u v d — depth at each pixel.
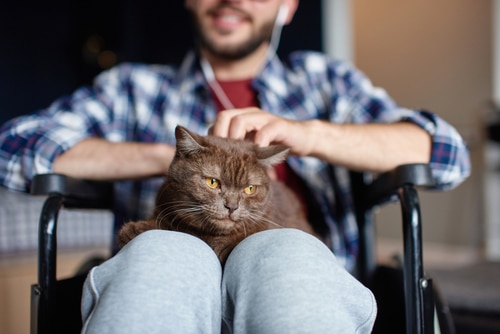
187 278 0.77
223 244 1.03
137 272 0.75
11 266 2.14
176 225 1.08
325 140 1.18
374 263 1.40
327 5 3.37
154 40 3.82
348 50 3.59
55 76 3.65
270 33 1.63
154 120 1.59
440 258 3.53
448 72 3.90
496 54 3.67
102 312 0.71
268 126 1.13
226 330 0.83
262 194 1.16
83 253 2.36
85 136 1.39
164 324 0.71
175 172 1.12
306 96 1.60
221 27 1.56
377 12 4.25
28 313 2.09
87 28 3.71
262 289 0.75
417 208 0.98
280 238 0.84
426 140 1.26
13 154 1.27
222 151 1.13
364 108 1.55
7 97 3.44
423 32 4.02
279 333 0.69
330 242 1.45
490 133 3.66
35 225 2.33
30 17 3.52
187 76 1.63
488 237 3.71
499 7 3.65
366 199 1.38
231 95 1.64
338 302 0.75
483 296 1.87
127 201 1.50
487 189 3.71
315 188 1.48
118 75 1.66
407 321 0.96
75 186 1.12
